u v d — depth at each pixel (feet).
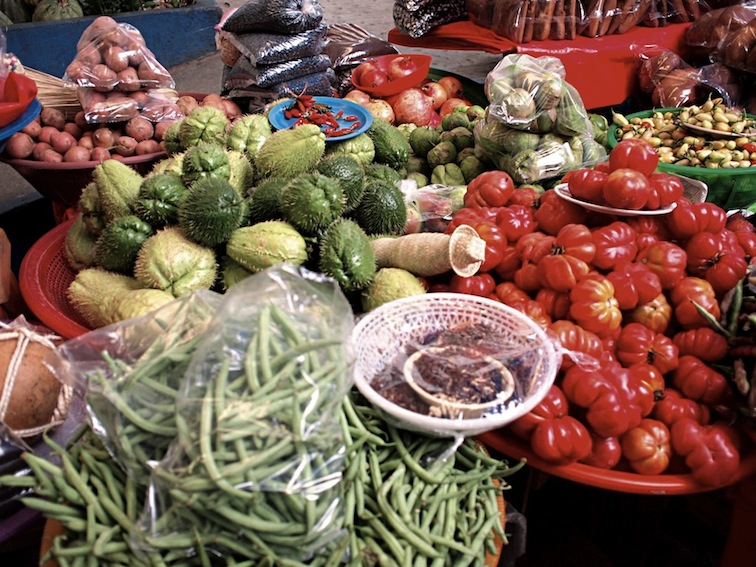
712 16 13.48
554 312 6.71
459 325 6.15
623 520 7.85
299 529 4.01
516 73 9.52
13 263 11.63
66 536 4.36
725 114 10.93
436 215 8.72
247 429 3.95
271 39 11.76
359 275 6.57
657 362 6.23
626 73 13.48
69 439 5.30
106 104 10.09
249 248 6.59
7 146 9.69
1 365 5.34
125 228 6.96
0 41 10.05
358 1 28.45
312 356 4.38
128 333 5.17
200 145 7.59
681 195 7.03
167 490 4.03
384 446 5.15
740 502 6.23
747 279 6.32
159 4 22.08
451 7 14.06
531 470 6.84
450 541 4.64
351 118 9.78
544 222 7.44
